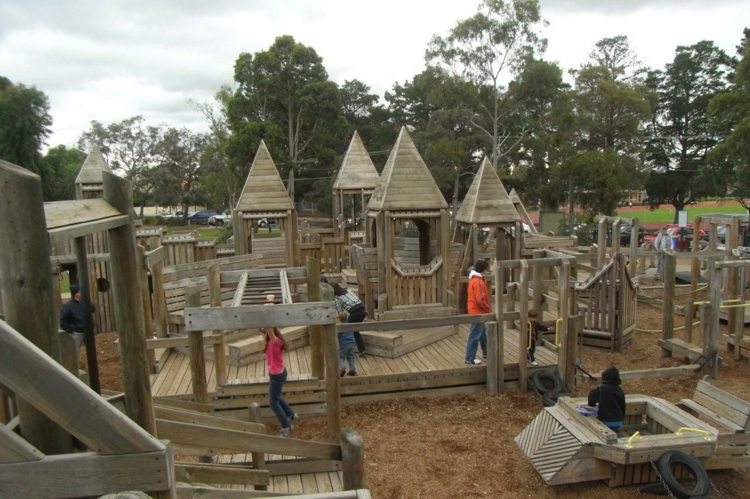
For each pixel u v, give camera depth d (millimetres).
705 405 7770
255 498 4816
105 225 3340
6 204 2619
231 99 47031
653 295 18141
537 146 40125
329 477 6488
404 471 7352
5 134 36062
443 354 10891
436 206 11539
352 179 21203
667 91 56188
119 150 67062
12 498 2490
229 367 10055
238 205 15328
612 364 11594
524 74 39469
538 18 39188
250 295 8359
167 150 67500
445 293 11766
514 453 7824
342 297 10086
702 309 10711
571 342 9711
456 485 7012
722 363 11422
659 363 11664
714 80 54469
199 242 16625
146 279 10156
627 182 38125
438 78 41031
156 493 2656
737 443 6863
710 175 37781
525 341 9758
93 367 4020
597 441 6645
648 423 7762
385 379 9508
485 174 14695
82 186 16250
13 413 3936
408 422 8836
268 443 4879
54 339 2760
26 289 2670
